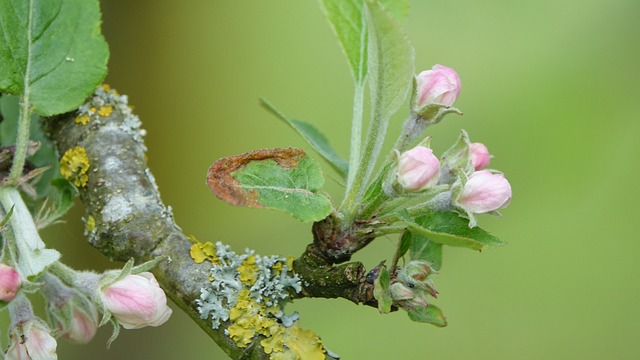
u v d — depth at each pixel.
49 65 0.63
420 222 0.61
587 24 0.74
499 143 0.74
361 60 0.64
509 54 0.76
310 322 0.86
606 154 0.73
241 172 0.60
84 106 0.66
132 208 0.64
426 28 0.73
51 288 0.64
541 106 0.74
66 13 0.63
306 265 0.62
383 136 0.61
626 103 0.73
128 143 0.66
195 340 0.84
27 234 0.61
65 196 0.65
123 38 0.81
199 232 0.86
